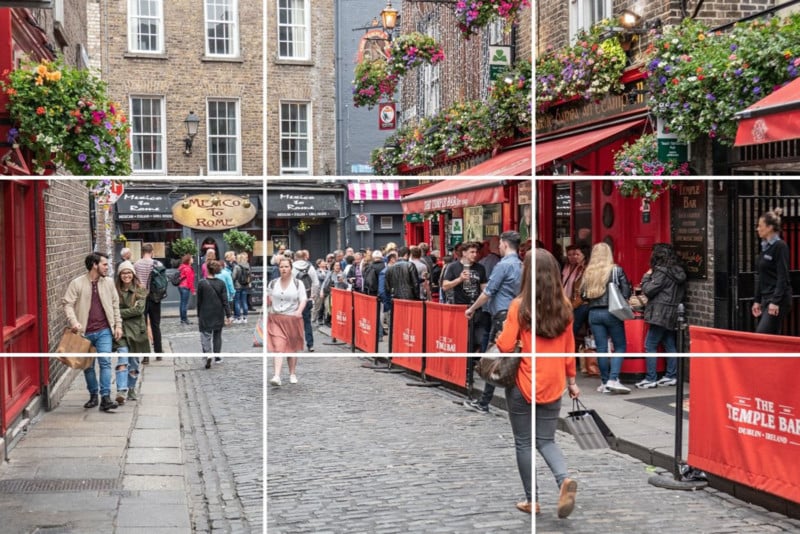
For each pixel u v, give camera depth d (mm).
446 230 21812
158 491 6773
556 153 12234
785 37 8945
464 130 17281
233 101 24984
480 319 11445
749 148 10109
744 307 10539
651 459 7438
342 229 26328
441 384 12141
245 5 25000
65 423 9508
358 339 16469
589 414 6312
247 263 22719
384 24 18141
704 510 6090
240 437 8844
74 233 14328
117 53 23797
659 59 10414
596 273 10203
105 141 8352
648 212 12016
